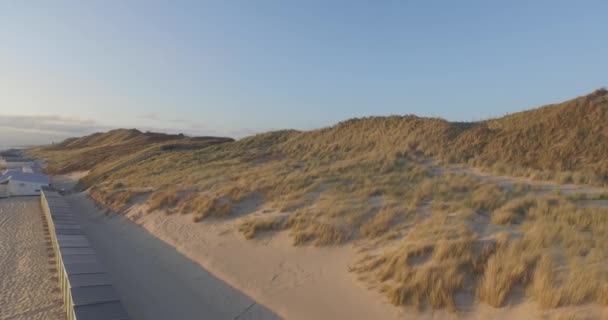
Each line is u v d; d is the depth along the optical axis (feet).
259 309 26.96
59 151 420.36
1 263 47.57
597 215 26.76
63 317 31.14
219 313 27.91
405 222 33.04
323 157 78.89
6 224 75.25
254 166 81.87
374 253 28.84
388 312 21.74
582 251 21.29
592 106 52.80
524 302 18.58
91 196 96.99
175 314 29.09
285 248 34.65
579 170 44.42
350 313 23.03
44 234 65.00
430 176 50.93
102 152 264.72
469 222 29.43
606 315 15.76
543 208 29.96
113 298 27.14
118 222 63.52
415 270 23.59
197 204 54.03
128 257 45.47
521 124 63.31
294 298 26.89
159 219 55.52
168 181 78.69
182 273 36.63
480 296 20.03
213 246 40.22
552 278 19.06
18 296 36.29
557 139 52.16
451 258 23.20
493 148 58.13
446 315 19.77
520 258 21.34
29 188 126.21
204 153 122.21
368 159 66.39
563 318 16.22
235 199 51.31
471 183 43.62
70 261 34.91
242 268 33.78
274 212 43.98
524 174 47.06
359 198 41.52
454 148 63.16
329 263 30.17
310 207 42.06
